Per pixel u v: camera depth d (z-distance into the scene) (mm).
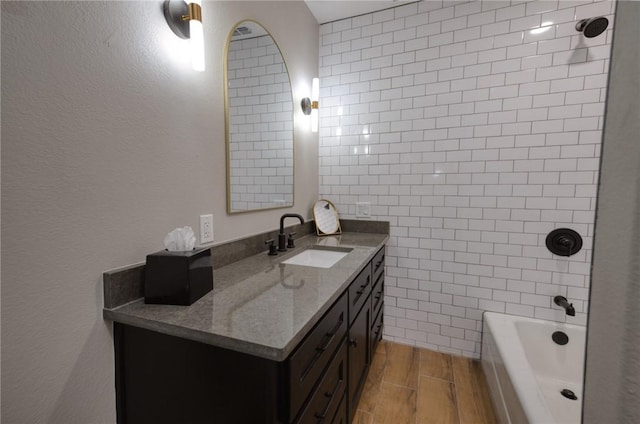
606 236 286
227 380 785
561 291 1864
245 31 1485
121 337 916
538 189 1861
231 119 1402
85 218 824
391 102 2182
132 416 927
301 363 827
